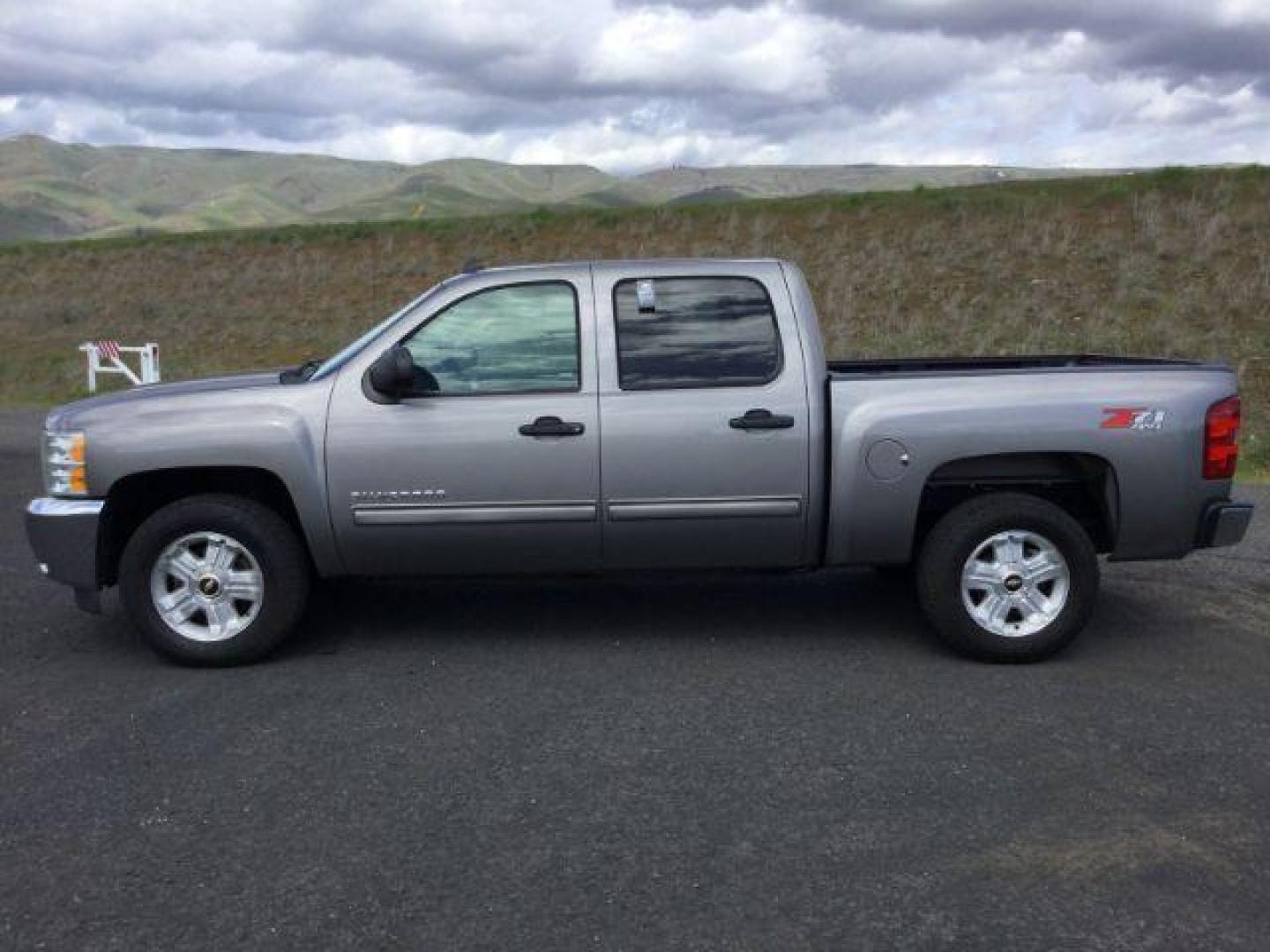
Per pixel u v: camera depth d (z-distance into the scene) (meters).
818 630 6.65
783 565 6.22
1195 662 6.09
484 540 6.08
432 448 5.98
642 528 6.07
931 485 6.20
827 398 6.06
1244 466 12.51
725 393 6.03
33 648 6.47
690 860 3.98
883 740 5.02
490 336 6.12
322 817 4.33
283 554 6.05
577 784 4.60
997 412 5.98
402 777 4.68
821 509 6.09
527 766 4.77
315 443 6.00
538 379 6.08
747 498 6.04
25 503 10.80
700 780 4.62
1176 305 19.58
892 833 4.17
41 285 33.97
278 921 3.62
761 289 6.14
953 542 5.97
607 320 6.09
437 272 30.38
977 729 5.15
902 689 5.67
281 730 5.20
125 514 6.40
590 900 3.73
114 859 4.02
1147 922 3.58
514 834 4.18
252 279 31.81
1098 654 6.24
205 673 6.03
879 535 6.08
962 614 6.01
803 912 3.64
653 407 6.01
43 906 3.72
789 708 5.42
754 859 3.99
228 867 3.96
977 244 24.59
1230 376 6.15
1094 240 23.33
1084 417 5.98
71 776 4.72
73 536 6.07
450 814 4.35
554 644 6.42
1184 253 21.75
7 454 14.17
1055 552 6.02
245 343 27.34
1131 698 5.55
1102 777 4.63
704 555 6.15
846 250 26.11
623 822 4.27
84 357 27.25
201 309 30.08
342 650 6.38
